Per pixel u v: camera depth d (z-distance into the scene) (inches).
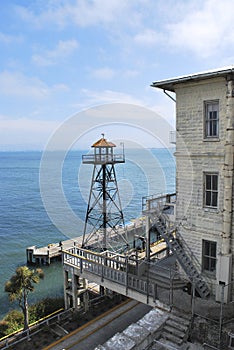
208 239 616.7
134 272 695.7
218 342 434.9
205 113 597.9
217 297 580.1
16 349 616.1
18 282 695.1
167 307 538.6
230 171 563.5
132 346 351.3
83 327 692.1
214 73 533.6
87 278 722.2
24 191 3043.8
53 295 1047.6
